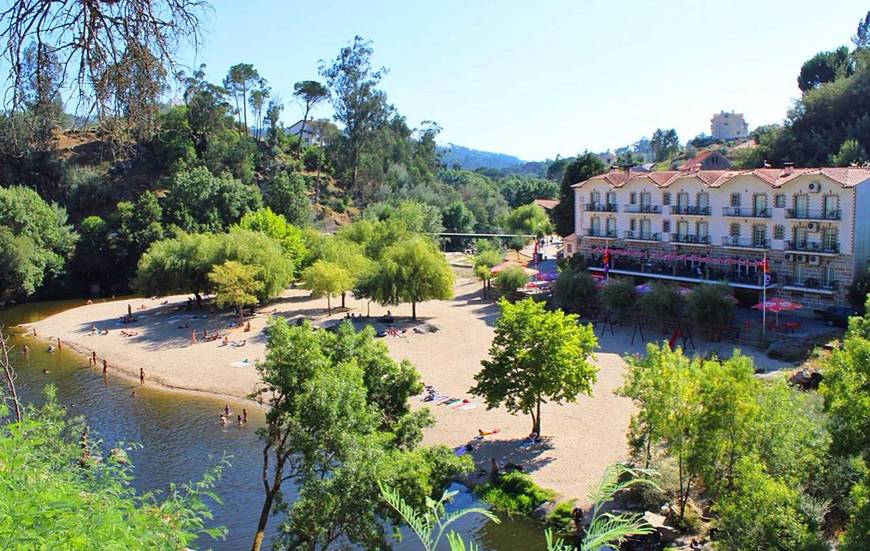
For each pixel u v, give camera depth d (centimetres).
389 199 16238
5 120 1166
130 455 4919
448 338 7869
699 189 8394
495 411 5366
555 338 4622
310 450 2639
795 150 11419
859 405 2461
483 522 3862
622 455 4428
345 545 2895
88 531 1094
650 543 3362
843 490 2870
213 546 3647
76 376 6931
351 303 10094
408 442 3103
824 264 7194
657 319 7562
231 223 12912
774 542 2370
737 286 7681
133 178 13975
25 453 1339
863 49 13650
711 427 3203
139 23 1116
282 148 17762
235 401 6081
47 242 11662
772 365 5988
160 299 10944
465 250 15162
